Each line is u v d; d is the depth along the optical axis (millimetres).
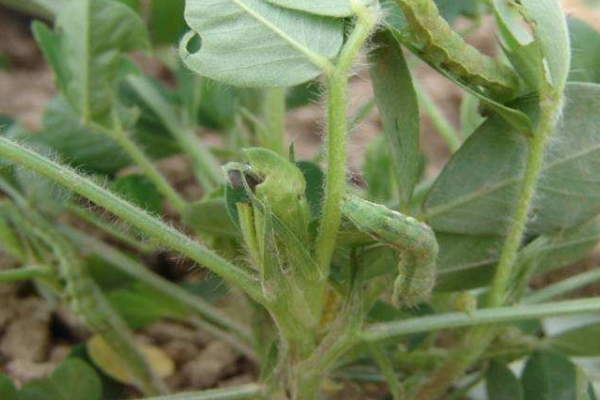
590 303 188
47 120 266
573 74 212
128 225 198
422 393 217
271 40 173
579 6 480
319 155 256
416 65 283
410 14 174
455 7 248
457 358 210
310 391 197
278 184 171
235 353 278
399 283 183
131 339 245
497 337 219
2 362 273
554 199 196
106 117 246
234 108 278
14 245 247
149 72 445
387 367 210
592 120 189
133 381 250
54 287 248
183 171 358
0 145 168
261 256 175
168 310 268
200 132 396
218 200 212
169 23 268
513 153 193
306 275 182
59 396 222
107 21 235
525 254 198
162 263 313
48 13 385
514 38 180
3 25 472
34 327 281
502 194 195
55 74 248
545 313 188
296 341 193
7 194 256
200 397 202
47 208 248
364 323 200
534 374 219
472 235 199
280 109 250
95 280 256
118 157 265
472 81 183
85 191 172
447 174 195
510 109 180
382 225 169
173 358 280
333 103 170
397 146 191
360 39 170
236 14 174
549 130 181
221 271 182
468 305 191
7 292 288
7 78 447
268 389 202
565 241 209
